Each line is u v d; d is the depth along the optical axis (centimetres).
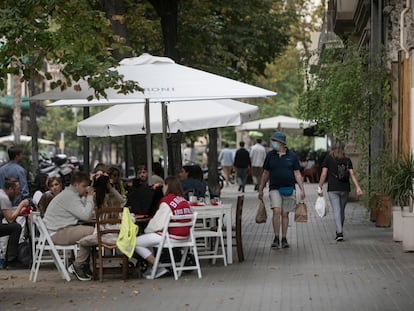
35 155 2697
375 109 2097
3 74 1275
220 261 1506
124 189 1814
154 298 1134
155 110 1780
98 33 1334
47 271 1463
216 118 1717
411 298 1103
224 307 1055
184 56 3119
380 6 2145
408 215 1580
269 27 3556
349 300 1095
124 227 1285
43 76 1273
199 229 1539
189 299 1120
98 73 1225
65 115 6750
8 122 6338
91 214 1370
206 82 1437
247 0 3331
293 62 5159
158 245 1313
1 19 1217
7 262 1512
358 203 2888
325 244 1745
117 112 1803
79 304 1097
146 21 2617
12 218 1488
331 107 2111
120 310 1047
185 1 2867
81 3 1302
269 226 2177
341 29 2872
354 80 2083
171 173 2355
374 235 1894
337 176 1795
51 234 1359
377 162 1969
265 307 1051
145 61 1480
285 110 6744
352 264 1438
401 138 1964
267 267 1420
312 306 1055
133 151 2075
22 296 1174
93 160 6562
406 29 1947
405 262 1452
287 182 1675
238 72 3397
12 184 1504
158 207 1430
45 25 1269
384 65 2103
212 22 3019
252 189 4153
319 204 1806
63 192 1372
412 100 1845
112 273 1333
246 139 7012
